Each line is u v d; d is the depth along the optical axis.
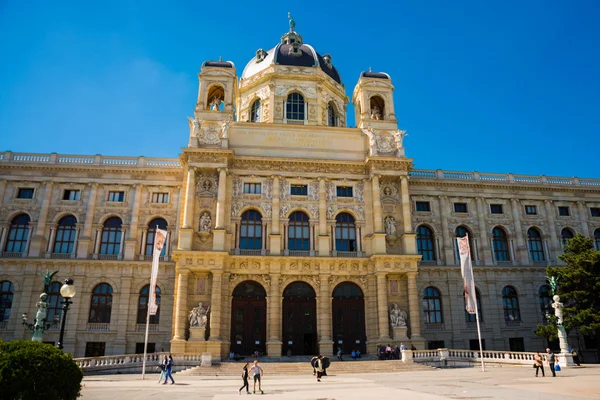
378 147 57.91
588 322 48.44
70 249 55.66
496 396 21.91
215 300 48.06
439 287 58.66
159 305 53.91
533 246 63.44
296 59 65.94
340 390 26.06
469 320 58.12
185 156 54.09
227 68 59.03
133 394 24.88
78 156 58.41
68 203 56.69
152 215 57.38
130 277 54.12
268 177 55.31
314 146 57.53
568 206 65.50
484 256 60.78
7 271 53.12
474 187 63.38
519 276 60.62
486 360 45.66
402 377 35.19
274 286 50.72
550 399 20.34
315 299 52.00
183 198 54.19
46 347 15.81
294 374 40.09
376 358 48.28
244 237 53.44
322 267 52.09
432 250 60.81
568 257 51.72
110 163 58.78
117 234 56.94
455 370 41.44
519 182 64.31
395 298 52.28
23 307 51.88
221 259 49.22
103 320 53.16
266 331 50.03
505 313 59.41
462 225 62.12
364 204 56.06
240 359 47.09
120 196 57.97
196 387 29.17
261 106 64.06
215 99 59.44
